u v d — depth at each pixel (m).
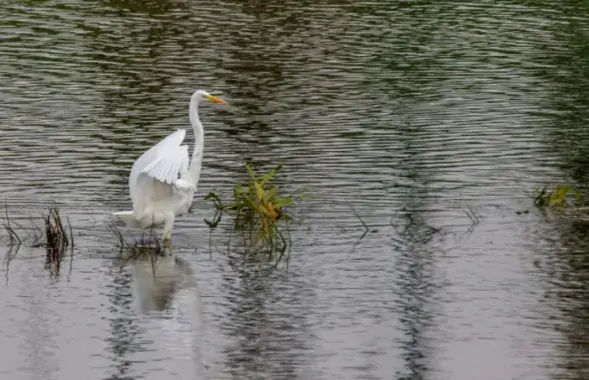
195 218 15.77
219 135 19.53
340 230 15.27
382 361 11.45
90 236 15.09
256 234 15.22
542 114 21.12
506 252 14.55
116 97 21.75
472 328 12.27
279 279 13.70
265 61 24.67
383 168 17.80
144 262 14.27
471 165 18.03
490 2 31.58
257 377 11.07
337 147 18.88
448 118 20.75
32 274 13.87
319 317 12.58
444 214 15.89
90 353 11.66
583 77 23.94
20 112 20.61
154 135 19.44
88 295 13.25
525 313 12.66
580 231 15.29
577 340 11.94
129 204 16.11
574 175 17.62
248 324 12.39
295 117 20.66
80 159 18.05
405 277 13.74
